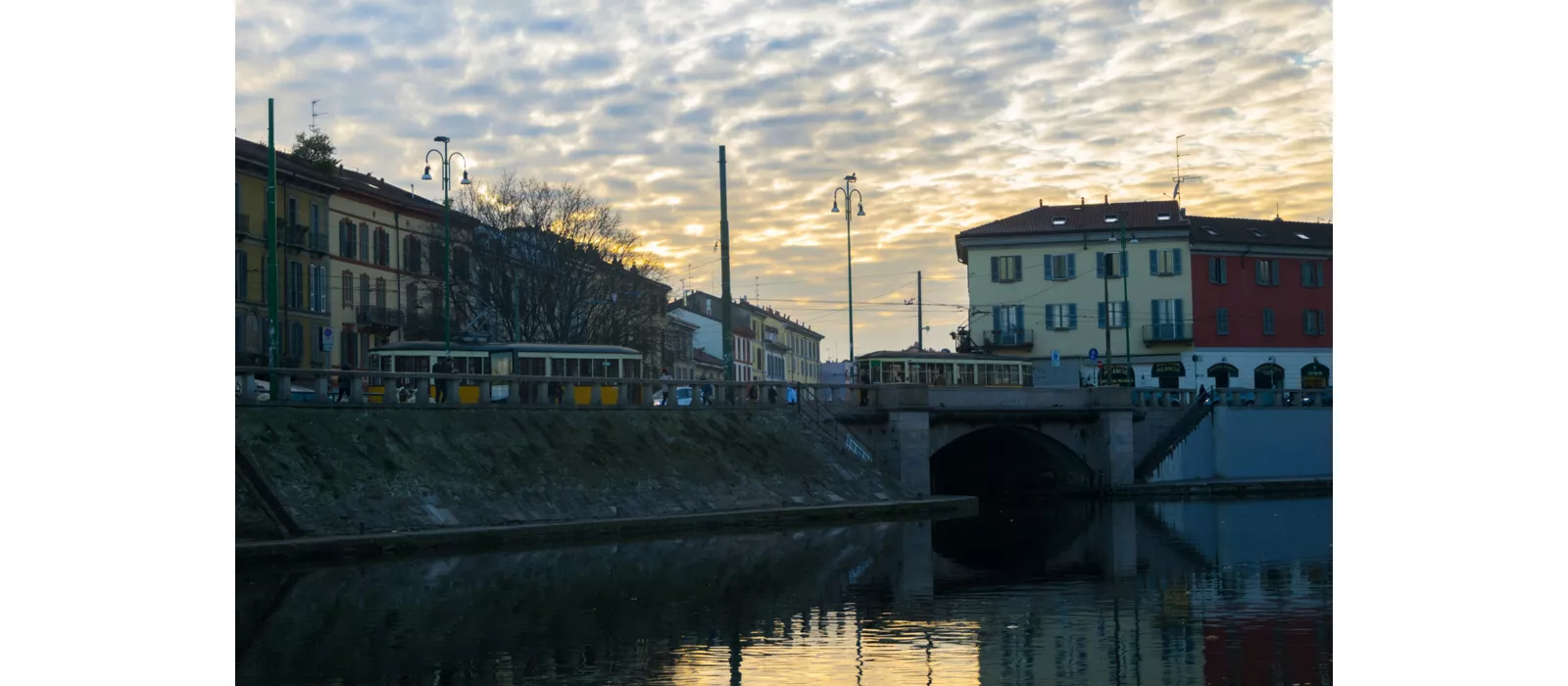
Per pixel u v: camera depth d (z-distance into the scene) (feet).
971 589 107.34
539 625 88.28
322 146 265.75
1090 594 103.81
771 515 175.01
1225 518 191.62
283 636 84.07
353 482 139.44
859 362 261.85
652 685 70.38
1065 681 71.00
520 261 265.54
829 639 83.61
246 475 131.44
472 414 162.91
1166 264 325.83
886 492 204.85
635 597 101.86
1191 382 324.39
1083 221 332.60
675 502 169.99
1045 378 330.13
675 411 189.98
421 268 286.05
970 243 334.65
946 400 230.48
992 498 258.37
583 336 272.10
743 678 71.87
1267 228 346.33
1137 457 267.80
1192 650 79.56
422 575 114.73
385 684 70.79
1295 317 335.88
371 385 192.85
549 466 162.81
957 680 71.15
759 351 519.19
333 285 257.14
